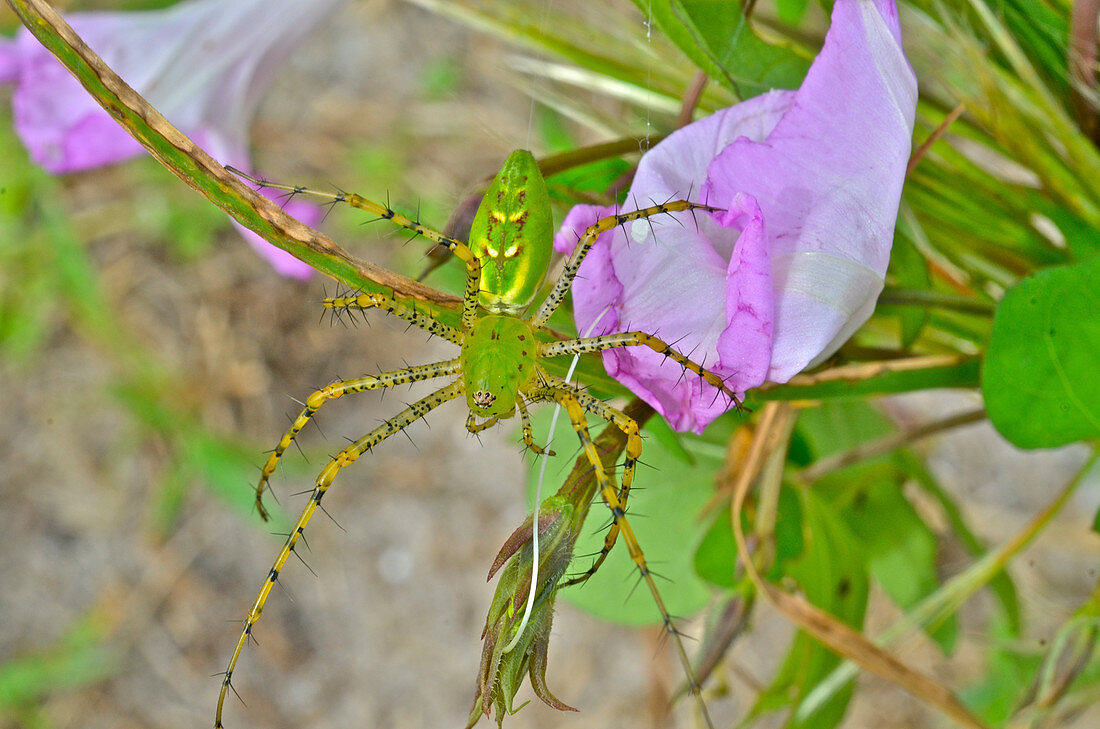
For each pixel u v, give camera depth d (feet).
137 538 1.52
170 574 1.51
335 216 1.42
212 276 1.56
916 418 1.02
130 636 1.50
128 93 0.63
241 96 0.77
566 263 0.66
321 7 0.77
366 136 1.50
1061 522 1.29
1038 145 0.72
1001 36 0.71
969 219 0.75
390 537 1.51
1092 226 0.73
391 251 1.36
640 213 0.65
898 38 0.65
